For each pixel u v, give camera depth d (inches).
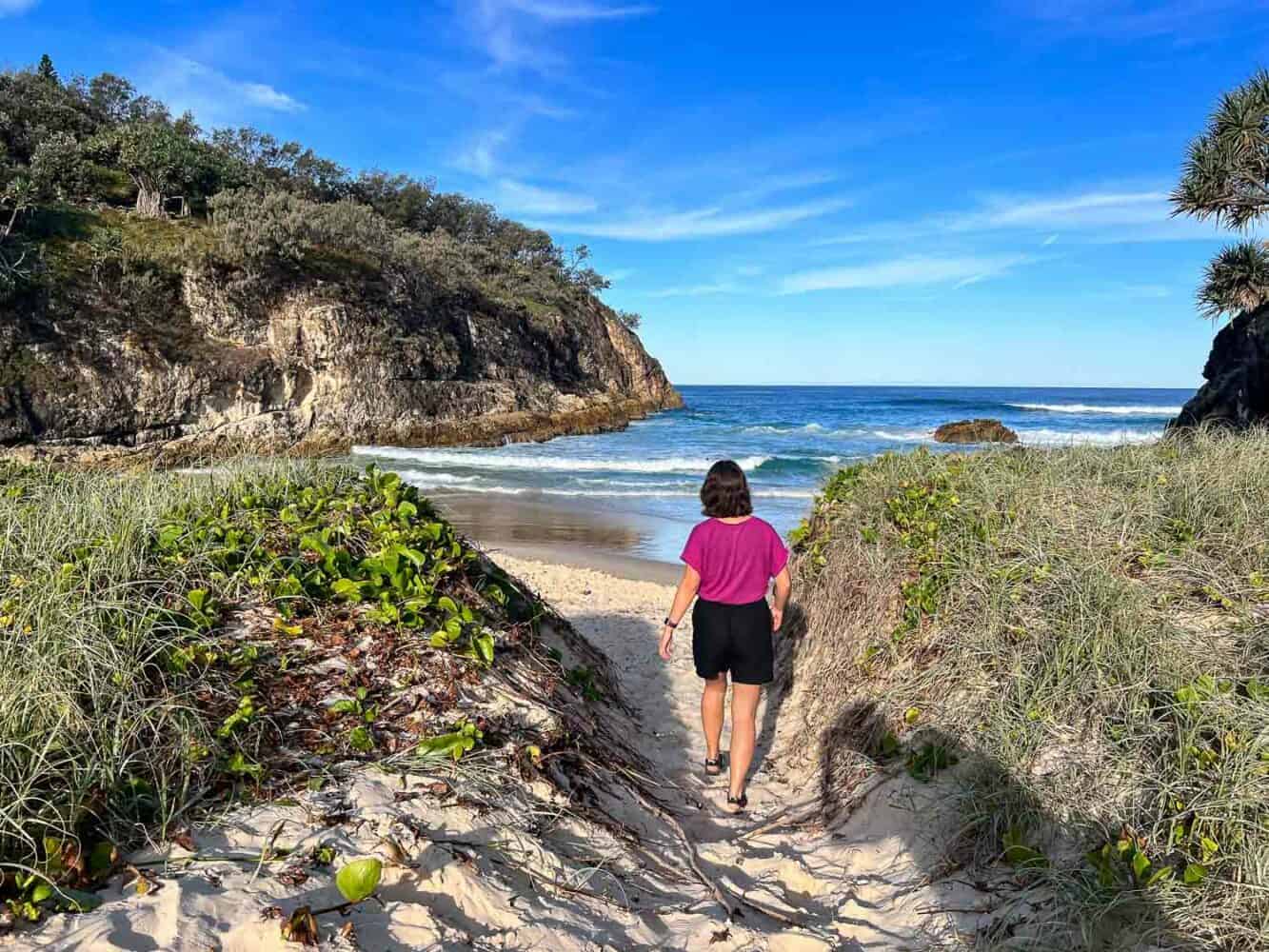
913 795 135.6
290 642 143.2
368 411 1189.1
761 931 105.3
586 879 107.6
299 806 101.0
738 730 165.0
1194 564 162.6
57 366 916.6
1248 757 102.0
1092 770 116.2
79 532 163.0
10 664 101.8
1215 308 514.0
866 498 233.3
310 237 1231.5
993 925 101.1
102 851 84.3
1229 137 472.7
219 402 1044.5
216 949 73.1
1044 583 155.4
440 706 135.1
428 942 81.6
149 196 1230.3
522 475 898.1
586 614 339.9
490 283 1756.9
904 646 169.6
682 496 751.1
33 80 1577.3
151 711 105.3
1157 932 90.2
